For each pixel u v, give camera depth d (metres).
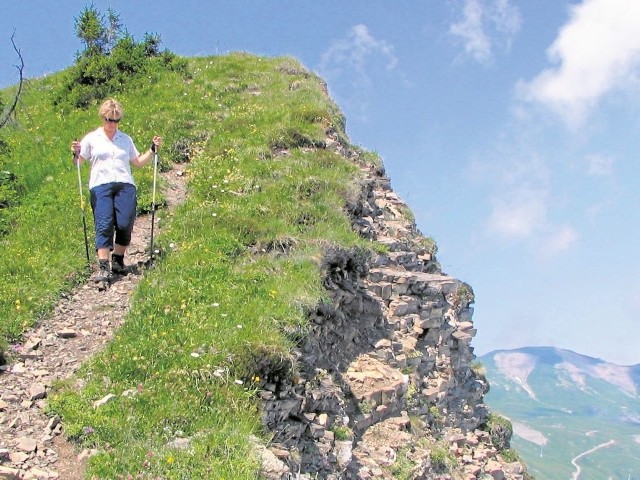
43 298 13.46
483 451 20.77
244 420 10.44
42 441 9.66
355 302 17.77
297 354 12.34
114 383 10.77
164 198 18.25
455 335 22.11
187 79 29.36
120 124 23.34
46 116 25.98
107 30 31.05
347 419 13.97
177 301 13.02
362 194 21.45
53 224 16.70
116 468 9.16
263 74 30.48
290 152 21.70
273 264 14.97
